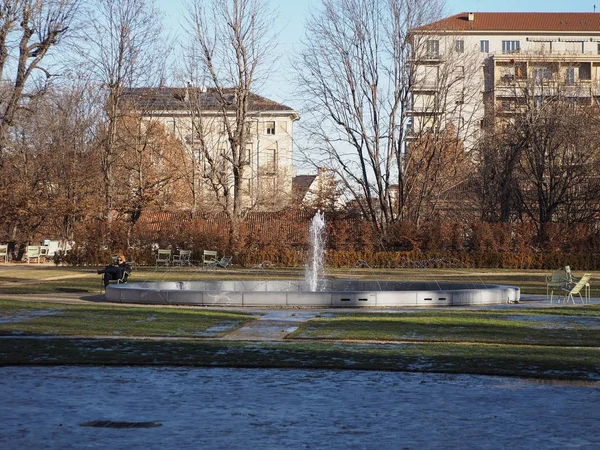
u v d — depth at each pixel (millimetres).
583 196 57344
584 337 16672
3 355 13531
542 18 99812
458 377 11680
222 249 51812
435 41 55281
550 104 59062
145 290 24328
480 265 51375
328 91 55156
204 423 8602
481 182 59438
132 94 58719
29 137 58156
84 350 14242
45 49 41188
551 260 50688
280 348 14727
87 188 57406
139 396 10141
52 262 55531
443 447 7559
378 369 12359
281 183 79312
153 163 61062
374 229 53844
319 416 8992
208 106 67750
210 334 17188
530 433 8156
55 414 9008
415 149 56875
